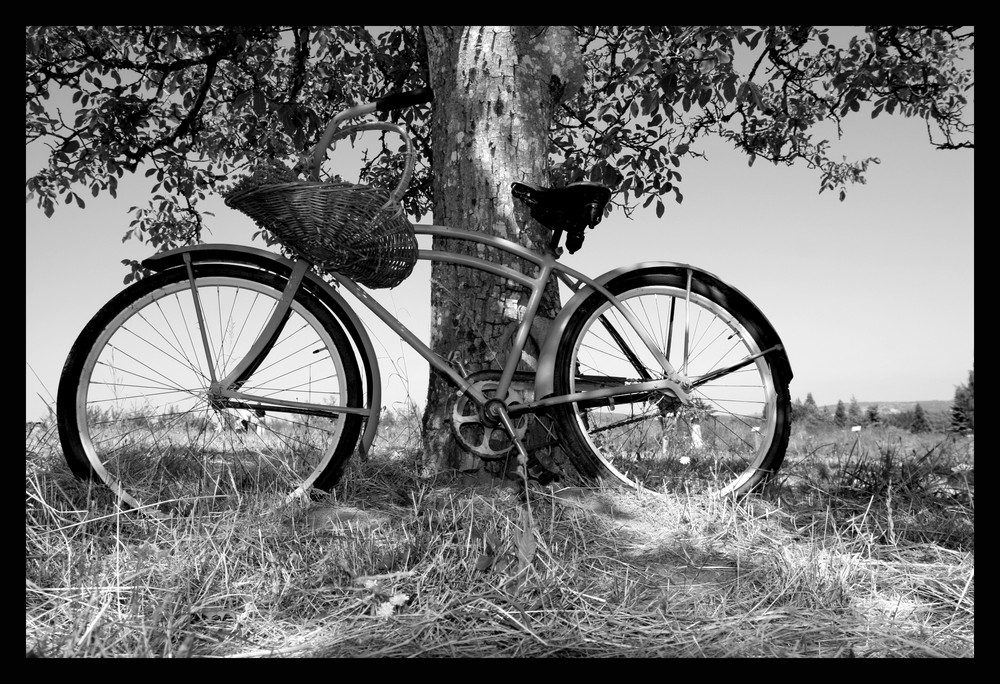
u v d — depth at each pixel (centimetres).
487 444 260
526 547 194
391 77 453
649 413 266
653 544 218
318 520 227
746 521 235
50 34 408
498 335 278
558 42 300
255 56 450
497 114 285
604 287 264
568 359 260
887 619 176
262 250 254
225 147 513
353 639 162
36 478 239
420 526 206
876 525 237
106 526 221
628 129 468
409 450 341
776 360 269
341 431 256
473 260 263
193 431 283
